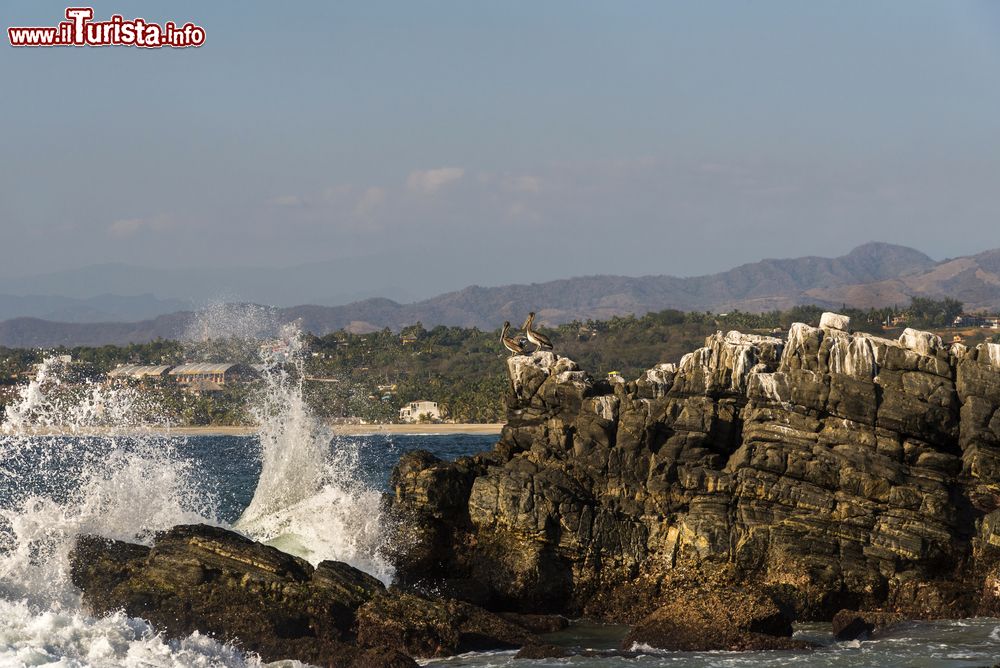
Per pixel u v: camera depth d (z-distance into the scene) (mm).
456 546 89312
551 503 86000
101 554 79438
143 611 73125
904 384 87938
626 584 85500
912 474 85562
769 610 74438
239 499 169625
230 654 68000
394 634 73375
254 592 74938
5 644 61906
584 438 91125
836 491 85500
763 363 90562
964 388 87562
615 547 85500
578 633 80062
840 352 88938
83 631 65250
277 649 70125
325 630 73812
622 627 82188
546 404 93938
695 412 89312
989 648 72188
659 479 88250
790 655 71062
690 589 82438
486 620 76312
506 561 85875
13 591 75875
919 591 82625
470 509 87688
